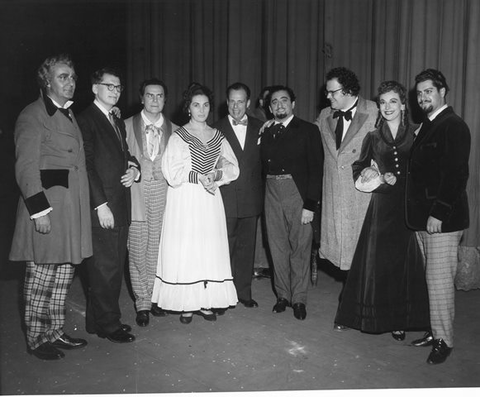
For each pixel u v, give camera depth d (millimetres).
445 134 2768
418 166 2893
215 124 3660
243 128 3619
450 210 2756
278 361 2941
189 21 5613
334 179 3336
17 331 3311
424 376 2756
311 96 4863
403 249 3113
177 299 3389
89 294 3238
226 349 3094
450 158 2738
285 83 4949
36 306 2910
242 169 3590
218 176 3414
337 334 3293
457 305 3799
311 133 3453
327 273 4578
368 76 4582
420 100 2863
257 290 4184
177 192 3387
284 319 3545
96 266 3111
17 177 2725
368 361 2932
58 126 2811
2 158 5973
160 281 3465
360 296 3205
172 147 3336
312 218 3488
